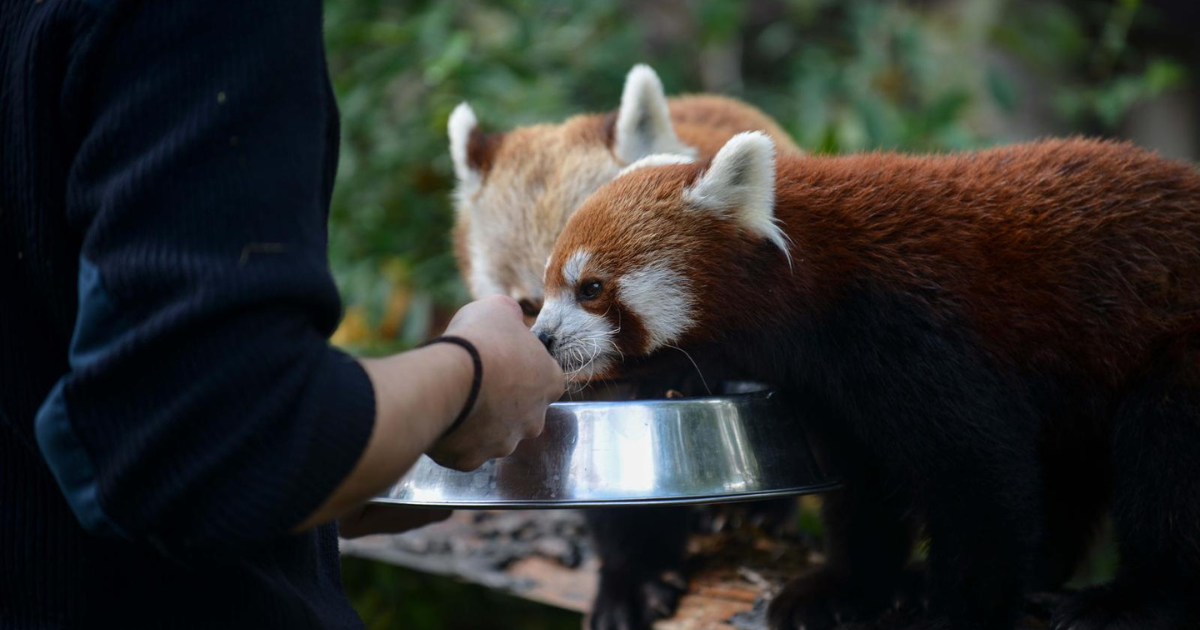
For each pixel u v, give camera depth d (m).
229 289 1.07
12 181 1.22
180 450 1.08
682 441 2.10
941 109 5.02
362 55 5.17
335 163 1.47
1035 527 2.23
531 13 5.21
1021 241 2.31
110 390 1.09
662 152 3.53
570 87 5.39
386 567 4.35
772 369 2.47
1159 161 2.46
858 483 2.57
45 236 1.21
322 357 1.15
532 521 3.63
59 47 1.17
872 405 2.29
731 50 6.61
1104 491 2.56
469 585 4.28
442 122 4.72
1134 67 6.93
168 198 1.09
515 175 3.66
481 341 1.40
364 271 4.88
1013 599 2.24
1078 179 2.39
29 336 1.30
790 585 2.70
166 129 1.12
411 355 1.29
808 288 2.34
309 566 1.55
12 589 1.32
